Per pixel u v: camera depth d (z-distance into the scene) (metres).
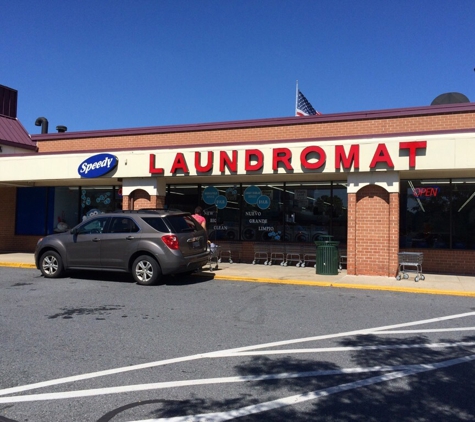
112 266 11.51
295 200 15.73
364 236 12.92
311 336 6.96
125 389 4.84
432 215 14.34
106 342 6.52
